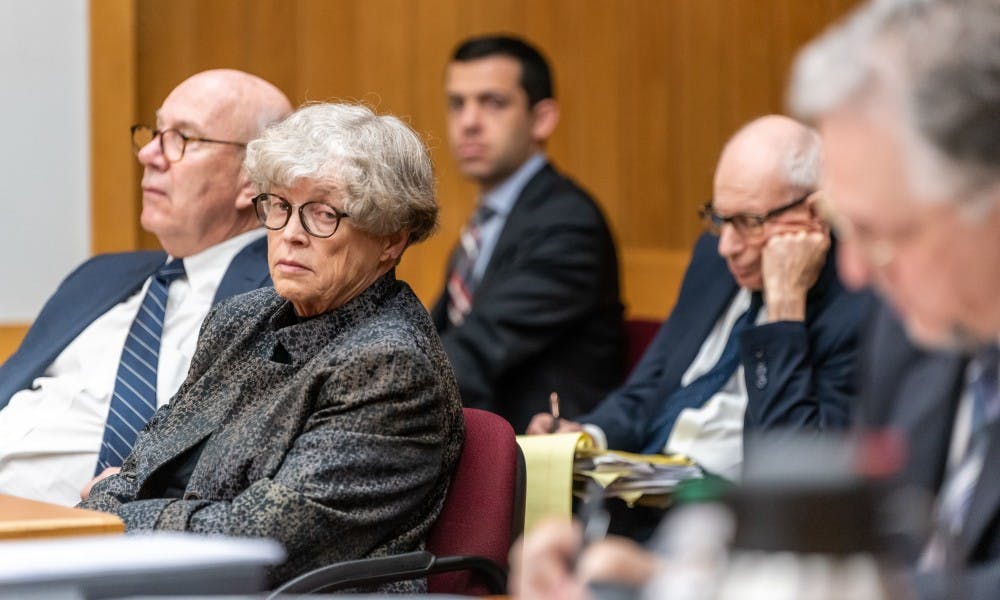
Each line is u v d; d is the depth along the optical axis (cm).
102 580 353
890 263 371
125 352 873
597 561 315
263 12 1501
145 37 1430
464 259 1312
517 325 1178
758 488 255
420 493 670
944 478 460
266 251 892
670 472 801
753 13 1545
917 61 349
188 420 728
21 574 345
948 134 346
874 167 357
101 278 943
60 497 859
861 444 262
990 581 390
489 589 671
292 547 636
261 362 712
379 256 714
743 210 878
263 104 916
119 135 1384
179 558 363
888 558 252
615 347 1220
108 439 841
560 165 1573
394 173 702
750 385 846
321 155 693
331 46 1533
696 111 1556
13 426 876
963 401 464
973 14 348
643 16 1562
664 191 1563
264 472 672
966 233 356
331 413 662
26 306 1351
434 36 1561
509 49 1312
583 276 1202
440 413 675
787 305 857
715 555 261
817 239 864
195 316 886
